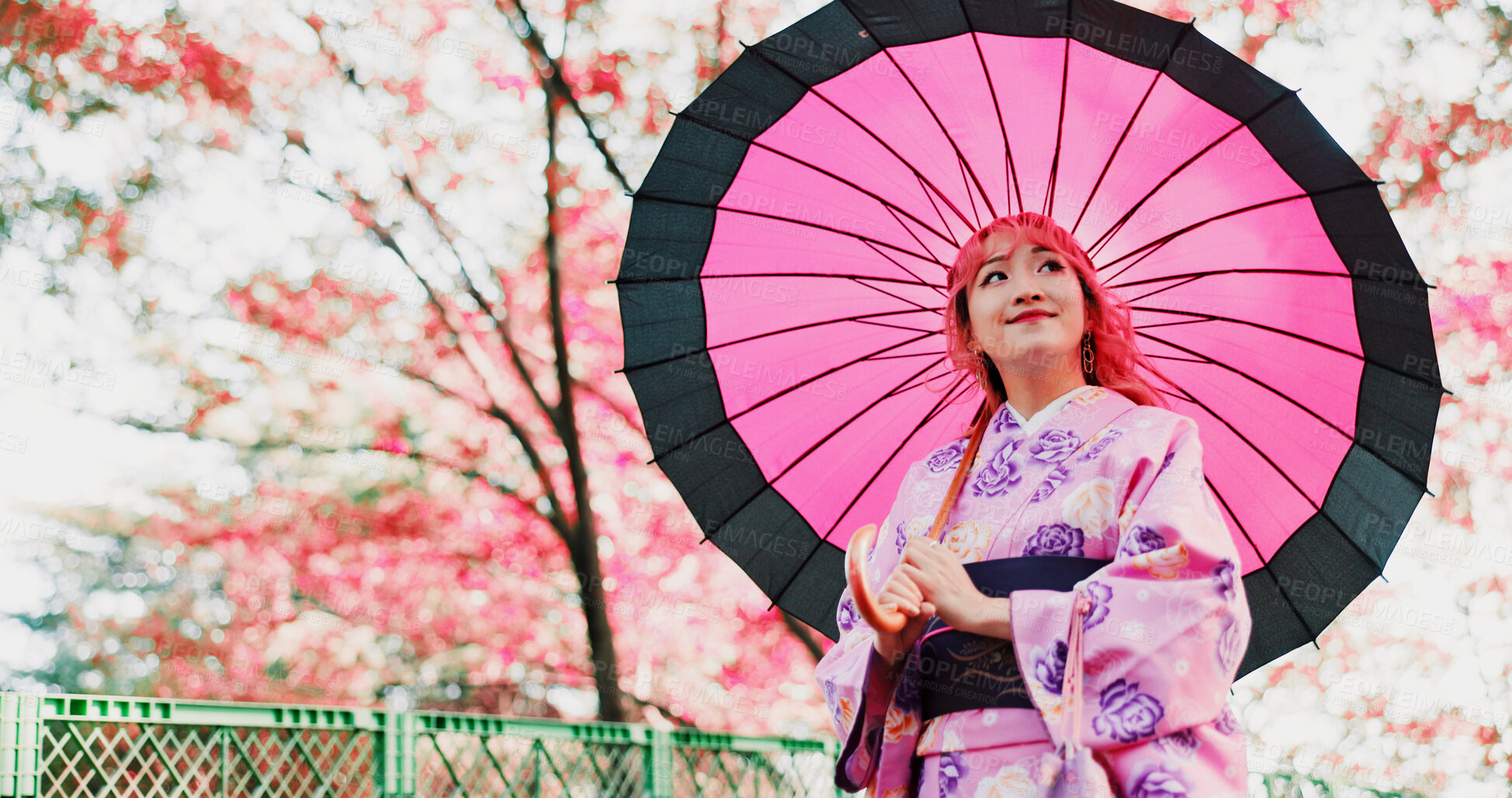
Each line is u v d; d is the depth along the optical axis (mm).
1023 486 2039
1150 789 1688
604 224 10562
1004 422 2180
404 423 10312
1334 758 9047
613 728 5578
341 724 4777
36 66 9609
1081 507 1945
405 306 10258
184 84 9875
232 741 4512
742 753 6031
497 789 5188
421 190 10461
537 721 5344
